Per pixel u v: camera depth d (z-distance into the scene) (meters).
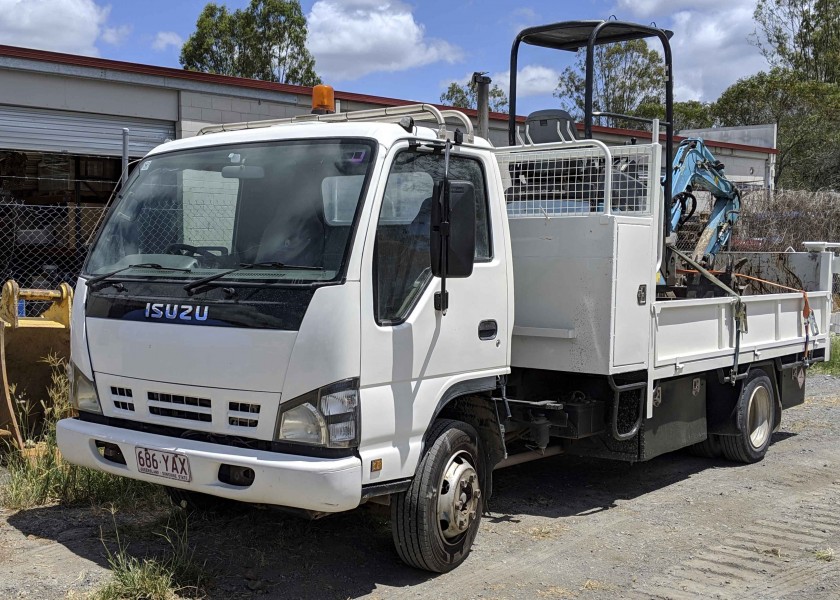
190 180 5.10
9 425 6.65
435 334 4.84
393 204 4.65
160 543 5.43
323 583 4.92
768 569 5.30
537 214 6.23
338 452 4.29
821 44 53.78
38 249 13.77
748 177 28.45
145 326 4.72
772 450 8.66
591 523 6.20
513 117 7.83
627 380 6.25
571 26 7.39
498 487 7.13
